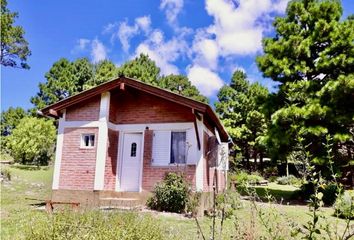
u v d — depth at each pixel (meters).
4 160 34.91
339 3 18.02
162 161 12.15
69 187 12.29
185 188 10.84
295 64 17.67
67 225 4.72
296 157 2.58
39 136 30.89
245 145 33.59
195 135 11.87
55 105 13.05
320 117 15.57
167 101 12.66
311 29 18.25
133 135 13.04
